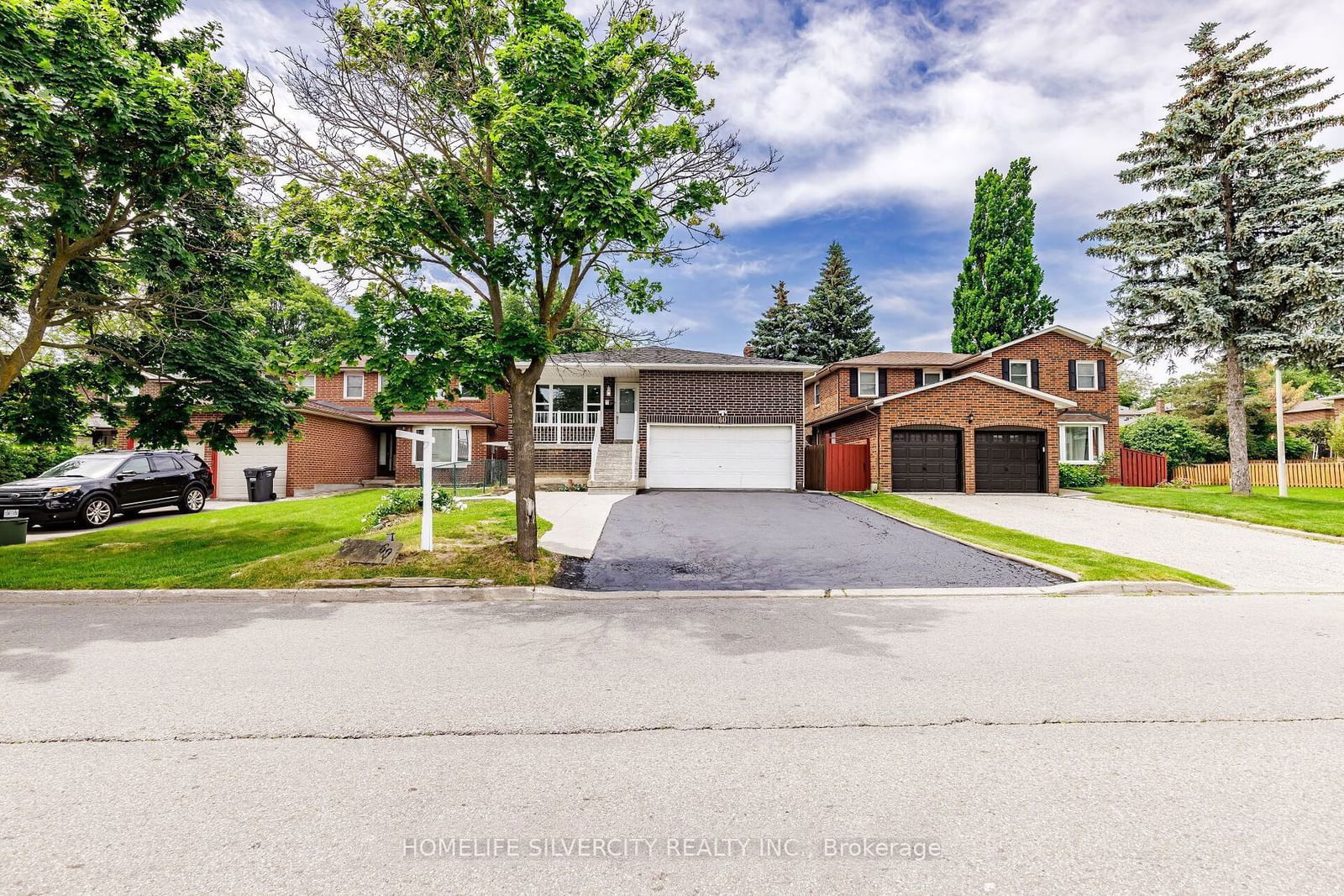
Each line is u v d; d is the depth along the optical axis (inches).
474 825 105.7
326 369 334.6
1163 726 150.5
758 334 1759.4
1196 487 901.8
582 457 851.4
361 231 317.7
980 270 1389.0
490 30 327.3
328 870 93.0
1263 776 125.1
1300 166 687.7
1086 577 335.6
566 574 351.3
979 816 109.4
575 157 283.4
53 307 371.6
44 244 365.7
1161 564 380.8
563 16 313.1
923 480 773.9
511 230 358.0
